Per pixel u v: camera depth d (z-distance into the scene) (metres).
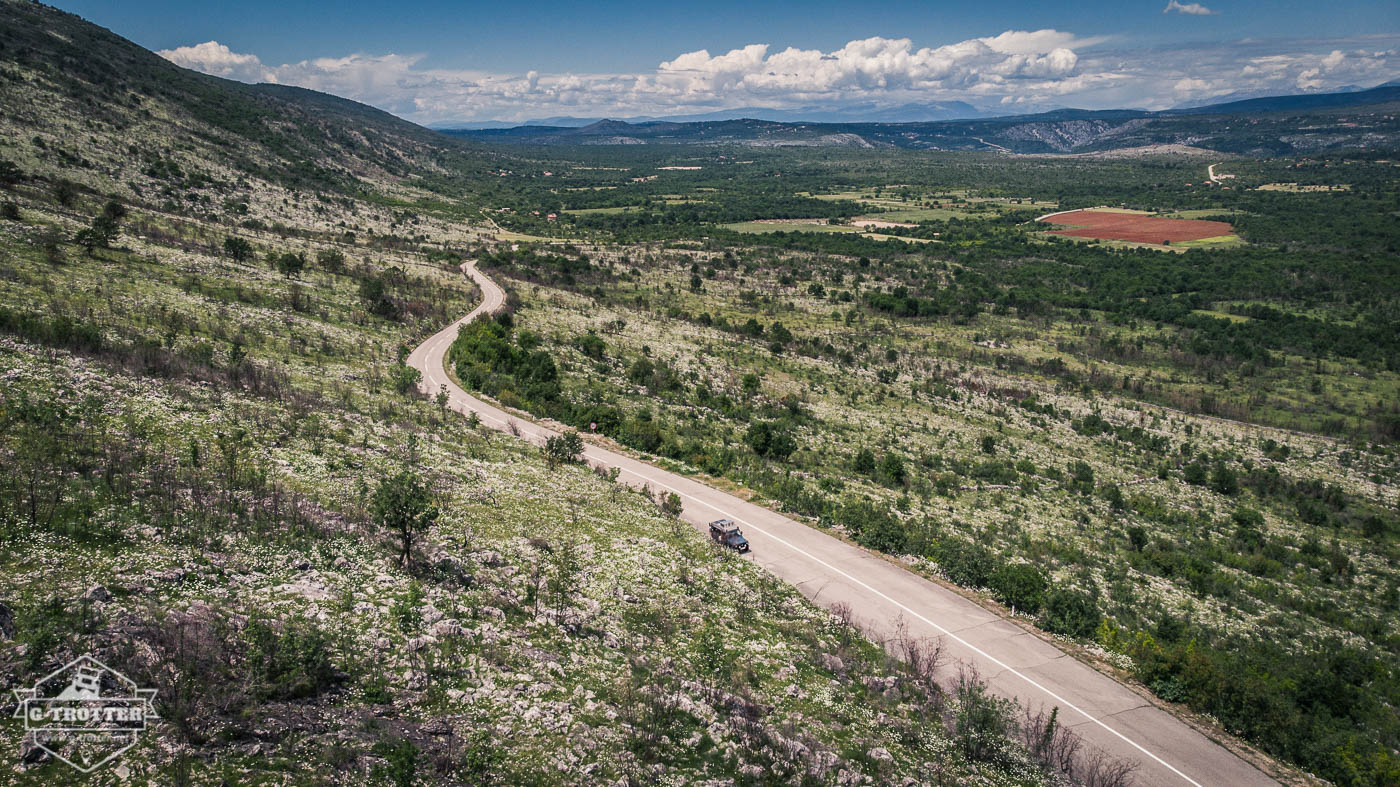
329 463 37.97
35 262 68.38
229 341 61.78
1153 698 30.89
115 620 18.83
